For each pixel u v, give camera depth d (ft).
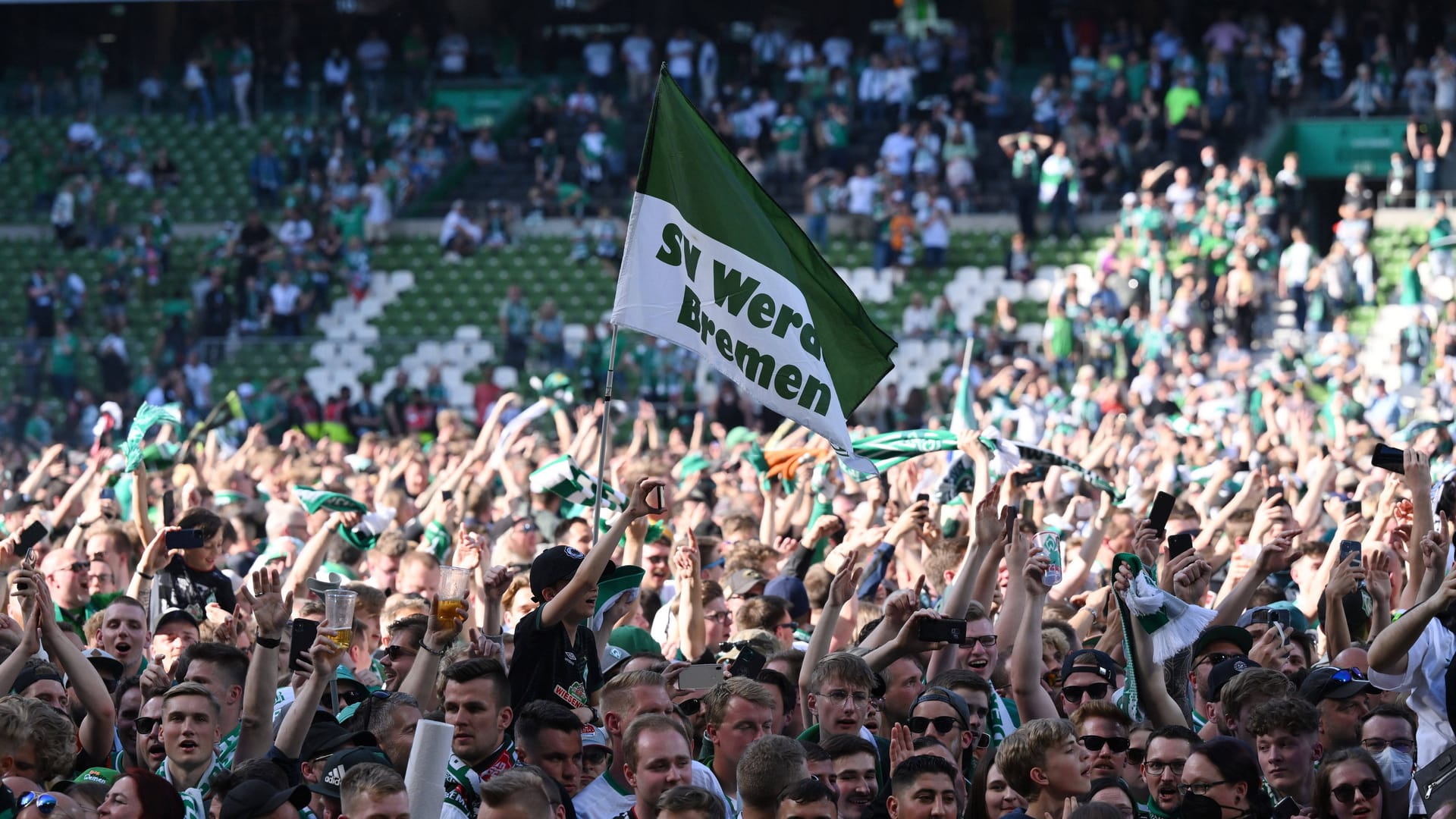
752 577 107.45
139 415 118.73
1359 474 162.61
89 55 397.60
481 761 69.51
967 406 132.46
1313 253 314.35
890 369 96.17
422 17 428.15
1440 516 97.14
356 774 60.03
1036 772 68.80
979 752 82.64
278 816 62.44
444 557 127.24
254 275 324.80
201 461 190.39
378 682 88.33
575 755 68.69
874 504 130.62
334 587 98.22
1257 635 92.48
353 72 416.67
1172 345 277.44
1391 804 75.46
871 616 101.40
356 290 344.49
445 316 345.31
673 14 424.05
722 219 91.40
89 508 123.95
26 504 152.05
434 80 399.65
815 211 341.82
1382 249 329.52
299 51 428.15
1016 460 116.57
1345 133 358.02
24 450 266.16
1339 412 242.78
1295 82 363.56
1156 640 82.69
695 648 95.20
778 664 86.38
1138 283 290.97
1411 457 90.38
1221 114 350.02
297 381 279.69
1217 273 294.66
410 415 281.33
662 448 211.00
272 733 72.95
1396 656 77.61
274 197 368.07
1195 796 67.97
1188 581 86.58
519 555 118.11
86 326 333.62
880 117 370.32
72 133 377.71
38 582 76.48
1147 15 395.34
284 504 133.90
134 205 370.53
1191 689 90.79
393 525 134.00
